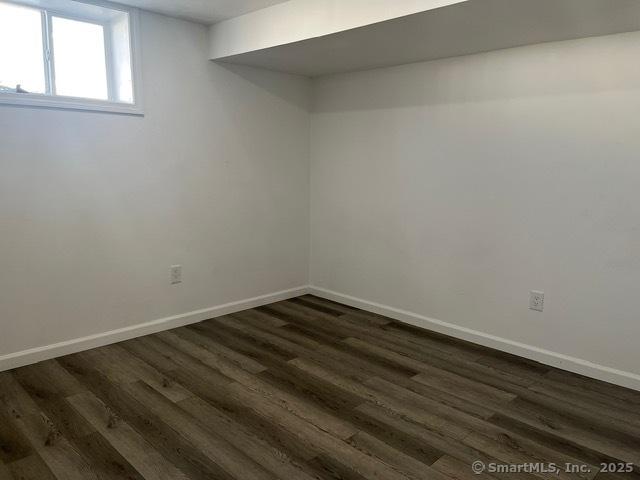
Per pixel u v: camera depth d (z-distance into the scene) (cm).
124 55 306
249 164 377
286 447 206
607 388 262
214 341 322
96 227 301
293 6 279
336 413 234
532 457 202
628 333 262
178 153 334
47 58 281
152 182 323
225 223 368
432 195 338
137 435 212
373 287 386
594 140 263
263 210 392
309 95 410
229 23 322
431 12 222
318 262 427
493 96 299
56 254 286
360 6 247
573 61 266
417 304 357
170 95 324
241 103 365
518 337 305
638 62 246
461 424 226
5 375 267
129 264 319
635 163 251
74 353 298
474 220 317
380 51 303
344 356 301
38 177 274
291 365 287
